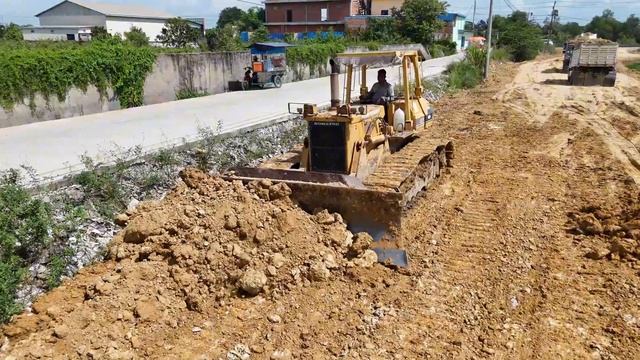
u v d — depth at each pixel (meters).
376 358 5.29
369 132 8.72
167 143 11.43
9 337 5.56
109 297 6.02
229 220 7.12
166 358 5.24
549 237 8.13
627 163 12.31
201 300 6.18
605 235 8.12
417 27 49.00
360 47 34.00
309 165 8.52
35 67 14.46
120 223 7.99
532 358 5.34
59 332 5.40
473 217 8.95
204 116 15.28
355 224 7.46
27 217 7.09
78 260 7.06
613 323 5.91
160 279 6.42
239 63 22.81
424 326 5.85
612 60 26.83
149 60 18.19
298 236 7.09
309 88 23.05
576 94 24.00
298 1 59.06
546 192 10.19
